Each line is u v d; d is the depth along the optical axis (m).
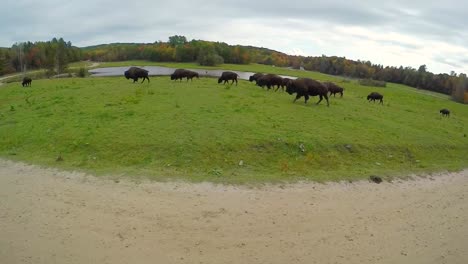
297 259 9.15
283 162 16.05
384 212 12.48
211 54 111.94
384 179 15.91
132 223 10.27
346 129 21.03
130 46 154.00
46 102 24.23
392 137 21.28
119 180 13.28
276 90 32.94
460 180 17.30
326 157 17.12
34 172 13.98
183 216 10.84
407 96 59.72
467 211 13.31
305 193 13.38
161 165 14.77
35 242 9.21
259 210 11.62
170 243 9.40
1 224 10.00
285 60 149.00
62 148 16.34
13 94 30.83
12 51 114.50
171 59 127.06
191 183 13.33
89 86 30.95
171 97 24.83
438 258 9.84
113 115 20.20
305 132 19.22
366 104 34.16
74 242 9.26
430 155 20.48
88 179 13.32
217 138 17.09
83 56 146.88
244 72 93.19
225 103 23.88
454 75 108.31
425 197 14.43
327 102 26.98
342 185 14.62
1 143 17.41
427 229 11.51
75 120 19.53
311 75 100.81
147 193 12.28
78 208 11.03
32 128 18.77
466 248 10.48
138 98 24.28
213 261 8.79
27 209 10.89
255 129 18.67
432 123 29.50
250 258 9.02
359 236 10.59
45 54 113.00
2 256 8.62
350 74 130.25
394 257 9.68
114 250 8.99
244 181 13.84
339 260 9.28
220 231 10.14
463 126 32.47
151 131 17.55
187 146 16.12
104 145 16.27
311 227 10.81
